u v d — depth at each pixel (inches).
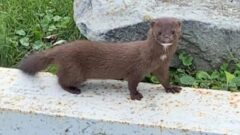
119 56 60.8
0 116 58.9
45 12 80.3
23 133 59.2
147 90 62.7
